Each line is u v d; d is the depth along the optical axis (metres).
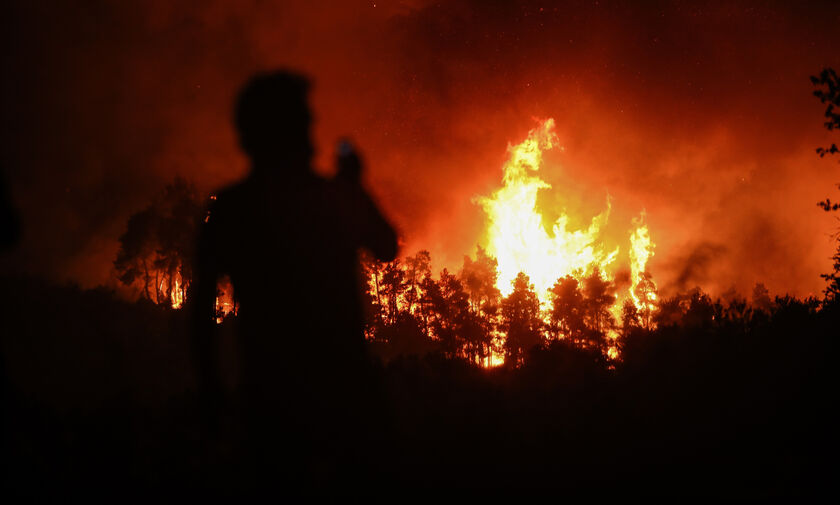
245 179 3.43
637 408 5.49
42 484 3.89
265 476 3.25
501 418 5.35
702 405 5.34
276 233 3.33
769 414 5.01
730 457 4.52
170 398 5.70
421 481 4.09
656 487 4.20
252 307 3.31
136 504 3.85
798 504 3.75
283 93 3.47
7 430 4.00
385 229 3.66
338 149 3.71
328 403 3.30
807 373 5.36
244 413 3.35
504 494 4.16
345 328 3.41
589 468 4.51
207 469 4.14
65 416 4.91
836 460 4.21
